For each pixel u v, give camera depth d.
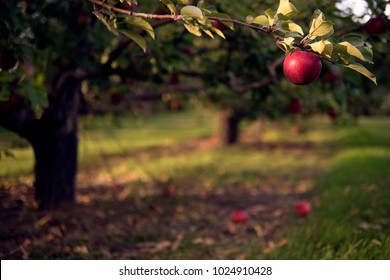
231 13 3.57
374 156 9.27
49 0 4.05
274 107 6.66
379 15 3.05
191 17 2.04
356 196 5.56
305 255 3.72
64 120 5.23
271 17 1.98
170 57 4.18
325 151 12.53
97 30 4.01
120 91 6.04
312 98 6.46
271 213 5.72
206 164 10.31
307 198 6.59
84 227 4.63
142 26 2.18
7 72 3.20
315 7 3.46
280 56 4.41
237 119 13.79
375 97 7.56
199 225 5.12
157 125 24.02
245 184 7.83
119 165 10.10
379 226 4.27
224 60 5.02
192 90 6.24
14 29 3.32
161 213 5.53
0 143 5.15
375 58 3.94
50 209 5.09
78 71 4.50
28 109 4.64
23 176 6.71
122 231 4.66
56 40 3.76
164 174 8.91
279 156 11.70
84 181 8.09
